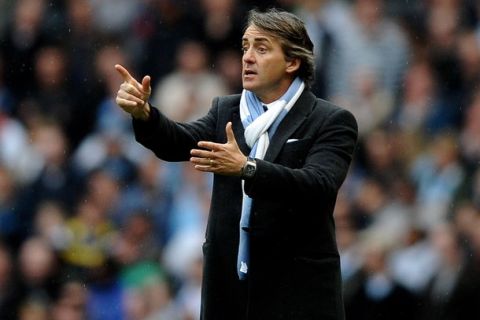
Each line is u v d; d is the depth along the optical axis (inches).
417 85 1854.1
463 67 1887.3
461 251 1387.8
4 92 1923.0
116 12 1977.1
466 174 1633.9
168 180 1684.3
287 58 705.0
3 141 1827.0
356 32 1892.2
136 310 1454.2
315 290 698.8
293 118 702.5
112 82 1914.4
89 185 1712.6
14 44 1952.5
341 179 690.2
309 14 1894.7
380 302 1357.0
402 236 1477.6
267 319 697.6
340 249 1454.2
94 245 1558.8
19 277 1521.9
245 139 703.1
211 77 1849.2
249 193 668.7
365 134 1772.9
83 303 1478.8
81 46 1956.2
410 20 1945.1
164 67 1895.9
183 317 1435.8
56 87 1925.4
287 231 697.6
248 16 715.4
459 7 1958.7
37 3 1978.3
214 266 706.8
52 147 1781.5
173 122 704.4
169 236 1612.9
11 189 1713.8
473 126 1734.7
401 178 1673.2
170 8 1927.9
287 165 695.1
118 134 1782.7
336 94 1860.2
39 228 1651.1
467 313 1264.8
